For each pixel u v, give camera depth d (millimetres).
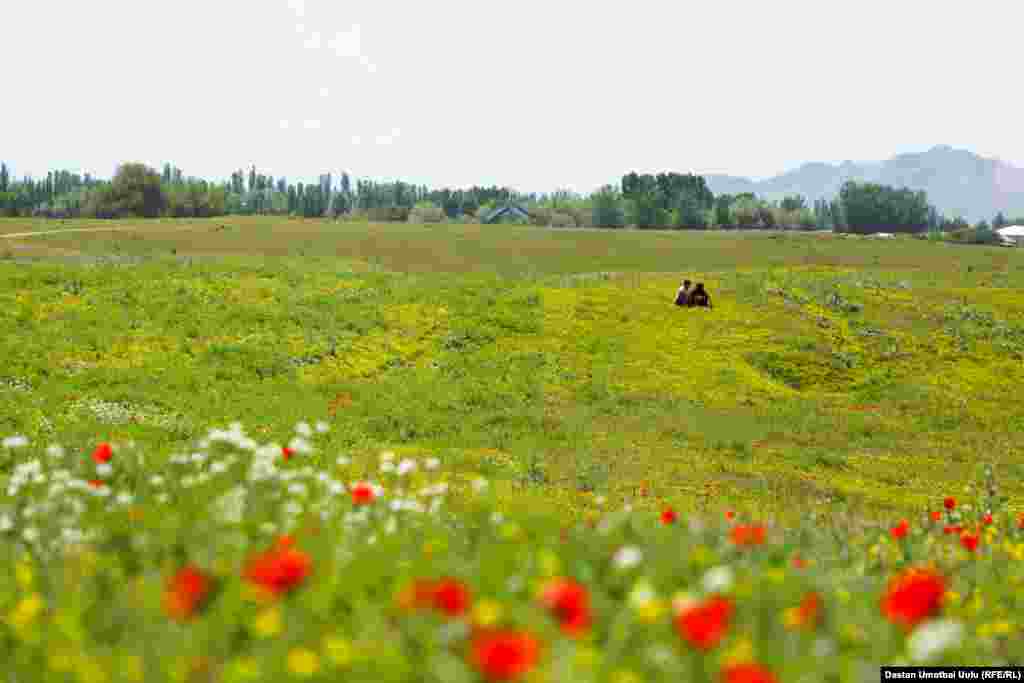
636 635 4262
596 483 20266
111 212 160000
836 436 30328
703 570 5523
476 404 31172
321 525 7086
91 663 3980
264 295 40000
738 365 39125
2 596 5320
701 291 47125
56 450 9219
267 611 4277
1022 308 52719
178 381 28547
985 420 35156
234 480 8953
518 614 4309
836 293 52125
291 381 30719
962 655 5414
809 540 9133
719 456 25781
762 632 4504
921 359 42531
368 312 39719
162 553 5742
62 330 31359
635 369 37156
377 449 22766
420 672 3850
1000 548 10445
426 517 8836
